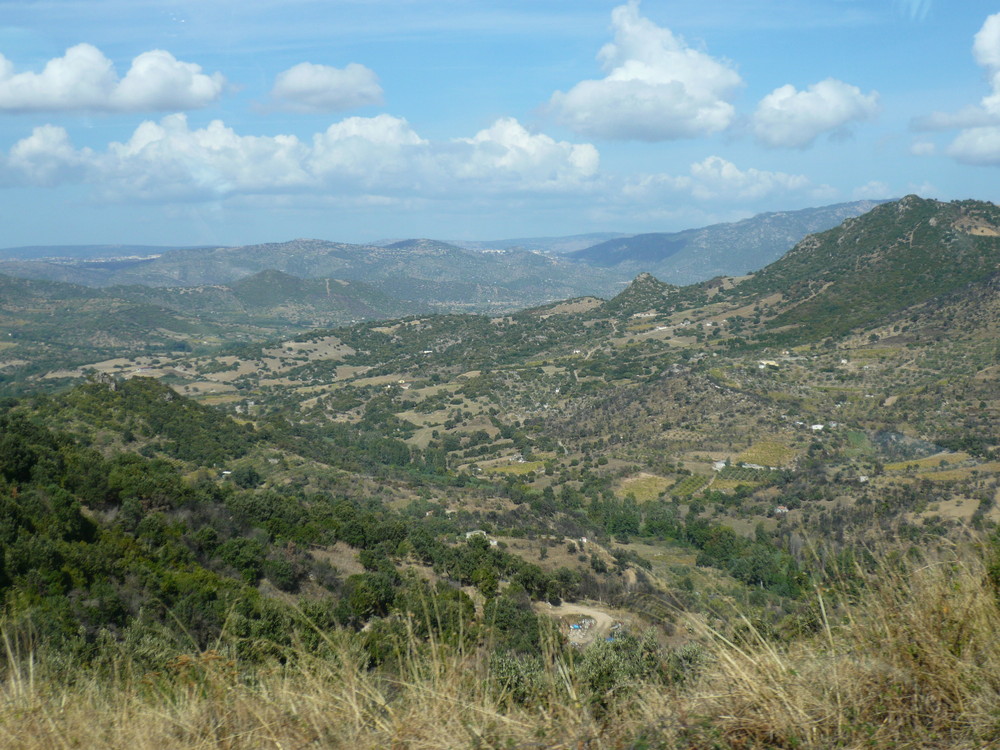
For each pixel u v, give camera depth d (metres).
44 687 4.49
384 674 4.16
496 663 4.21
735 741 3.43
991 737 3.34
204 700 4.18
